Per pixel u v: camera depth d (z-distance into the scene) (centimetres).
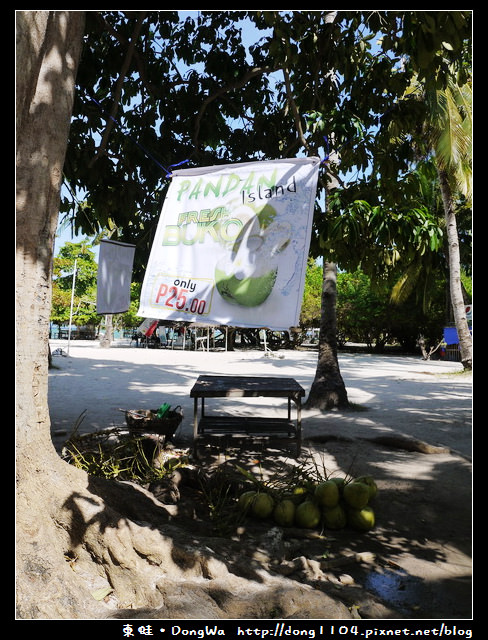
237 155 771
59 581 286
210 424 662
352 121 502
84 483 346
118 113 711
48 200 325
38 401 321
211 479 466
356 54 567
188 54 711
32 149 320
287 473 552
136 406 952
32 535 300
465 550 377
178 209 411
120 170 696
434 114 845
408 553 373
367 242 574
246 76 638
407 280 2136
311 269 3819
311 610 281
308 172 388
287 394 607
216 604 285
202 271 396
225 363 2064
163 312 396
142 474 474
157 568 312
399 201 568
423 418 888
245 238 390
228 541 352
